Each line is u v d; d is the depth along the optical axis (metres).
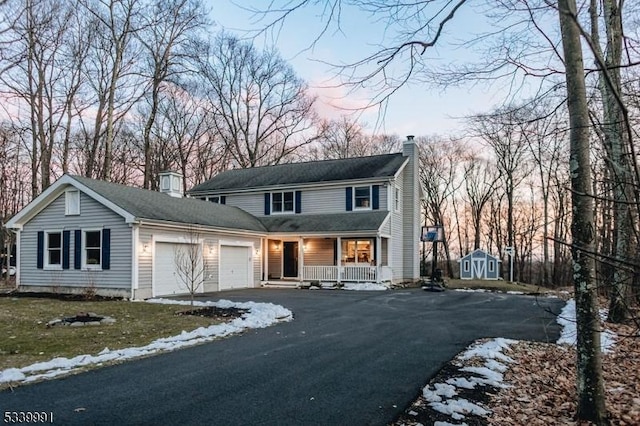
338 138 37.81
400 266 23.77
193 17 25.86
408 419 4.45
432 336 8.73
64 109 25.64
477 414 4.62
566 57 4.32
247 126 35.91
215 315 11.01
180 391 5.23
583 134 4.24
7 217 27.41
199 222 17.47
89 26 24.02
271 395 5.11
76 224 16.08
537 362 6.81
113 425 4.20
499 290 20.30
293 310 12.55
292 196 23.88
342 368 6.29
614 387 5.77
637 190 2.86
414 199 24.52
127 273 14.86
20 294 15.77
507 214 34.81
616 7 6.48
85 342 7.84
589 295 4.34
